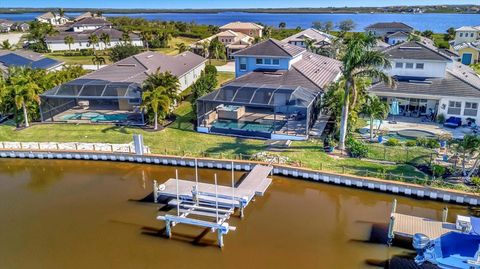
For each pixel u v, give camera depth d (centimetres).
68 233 2486
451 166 2992
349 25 15575
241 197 2662
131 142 3809
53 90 4431
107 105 4997
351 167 3114
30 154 3672
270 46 4806
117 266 2153
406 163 3144
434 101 4175
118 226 2550
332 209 2720
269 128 3916
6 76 5509
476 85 4159
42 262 2206
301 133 3769
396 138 3656
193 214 2616
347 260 2169
